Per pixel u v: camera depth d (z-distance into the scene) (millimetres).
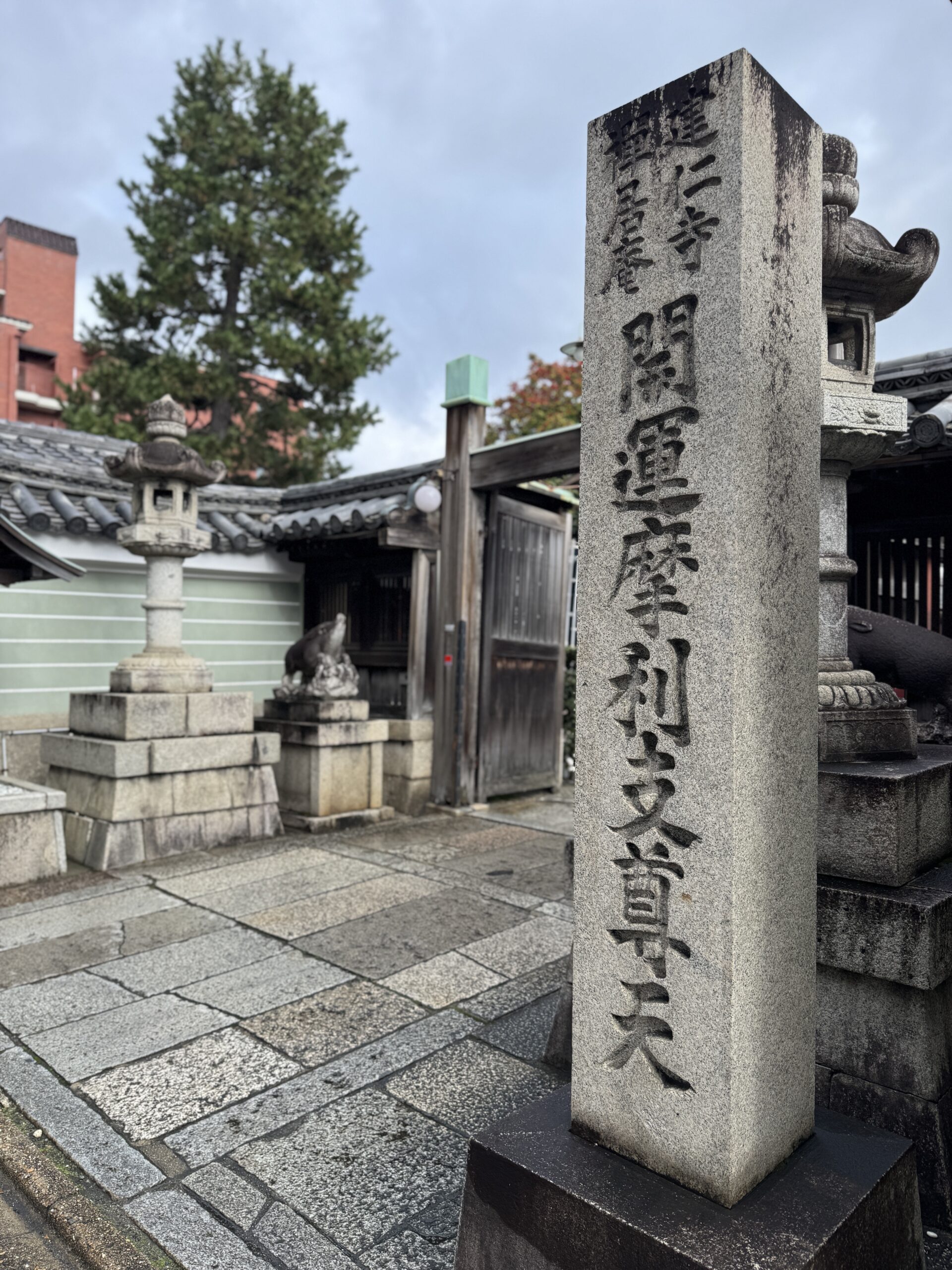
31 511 7688
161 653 6871
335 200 17844
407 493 8508
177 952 4488
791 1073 2043
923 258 2924
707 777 1889
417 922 4953
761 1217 1802
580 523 2205
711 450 1911
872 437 2996
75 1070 3291
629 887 2043
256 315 16750
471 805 8234
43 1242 2451
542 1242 1949
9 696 7934
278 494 10297
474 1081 3205
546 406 18141
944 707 3689
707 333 1938
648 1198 1871
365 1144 2809
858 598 5805
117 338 16953
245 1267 2258
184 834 6523
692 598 1937
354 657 9250
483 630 8359
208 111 16844
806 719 2082
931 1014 2533
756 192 1928
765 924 1939
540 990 4020
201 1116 2971
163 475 6750
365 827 7582
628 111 2141
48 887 5645
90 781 6383
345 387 17031
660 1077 1975
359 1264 2273
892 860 2561
